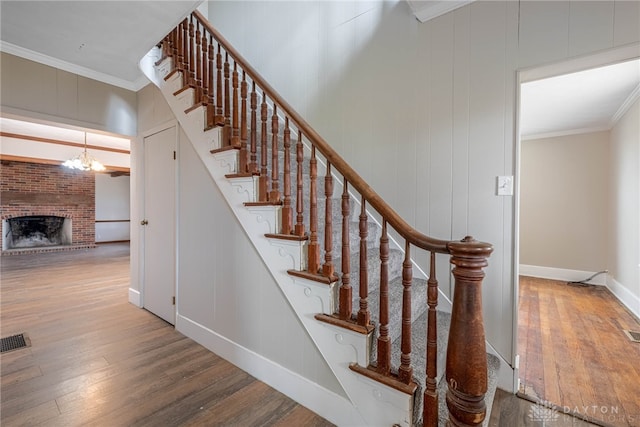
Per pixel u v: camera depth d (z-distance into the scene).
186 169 2.57
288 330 1.81
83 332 2.67
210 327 2.37
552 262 4.59
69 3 1.91
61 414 1.62
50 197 7.52
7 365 2.10
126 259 6.34
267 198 1.89
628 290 3.40
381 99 2.37
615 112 3.64
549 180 4.61
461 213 2.00
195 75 2.45
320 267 1.69
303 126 1.63
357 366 1.45
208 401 1.76
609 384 1.93
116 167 7.01
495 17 1.87
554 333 2.69
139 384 1.91
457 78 2.01
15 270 5.17
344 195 1.49
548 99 3.29
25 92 2.59
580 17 1.63
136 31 2.22
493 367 1.78
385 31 2.36
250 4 3.41
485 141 1.91
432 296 1.21
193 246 2.52
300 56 2.93
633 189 3.29
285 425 1.58
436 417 1.23
